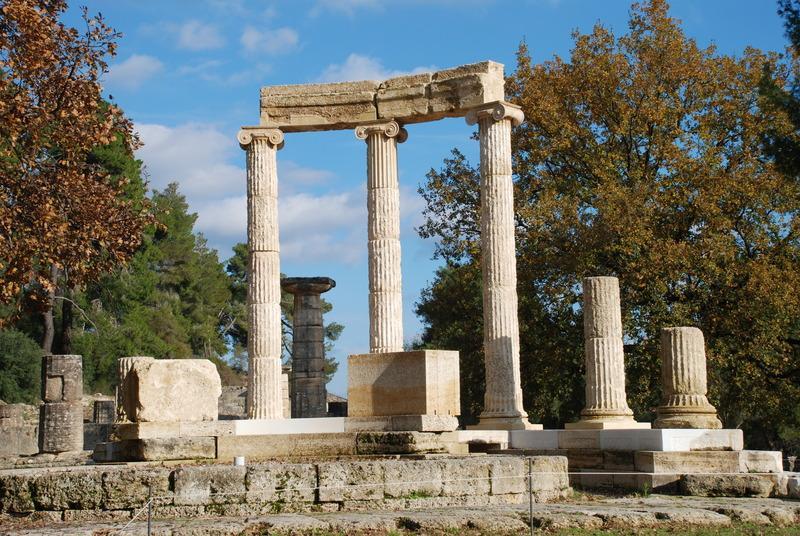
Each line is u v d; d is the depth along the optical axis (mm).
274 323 32188
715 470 23125
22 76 25984
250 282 32344
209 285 87062
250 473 17297
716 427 24828
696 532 16578
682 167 40094
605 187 40531
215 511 17062
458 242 45406
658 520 17406
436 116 32531
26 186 26734
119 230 28484
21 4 25453
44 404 38719
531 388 44312
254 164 32688
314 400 45750
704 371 25469
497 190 31188
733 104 41062
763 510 18312
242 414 62312
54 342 67375
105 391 67938
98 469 17438
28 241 25906
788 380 40406
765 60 41750
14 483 17078
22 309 27781
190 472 17109
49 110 26703
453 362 24766
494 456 21453
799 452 57000
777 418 42156
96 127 27438
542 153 42969
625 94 42406
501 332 30781
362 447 23609
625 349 41031
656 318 39062
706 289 39844
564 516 16906
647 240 39219
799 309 38406
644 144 43344
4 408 42750
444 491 18203
